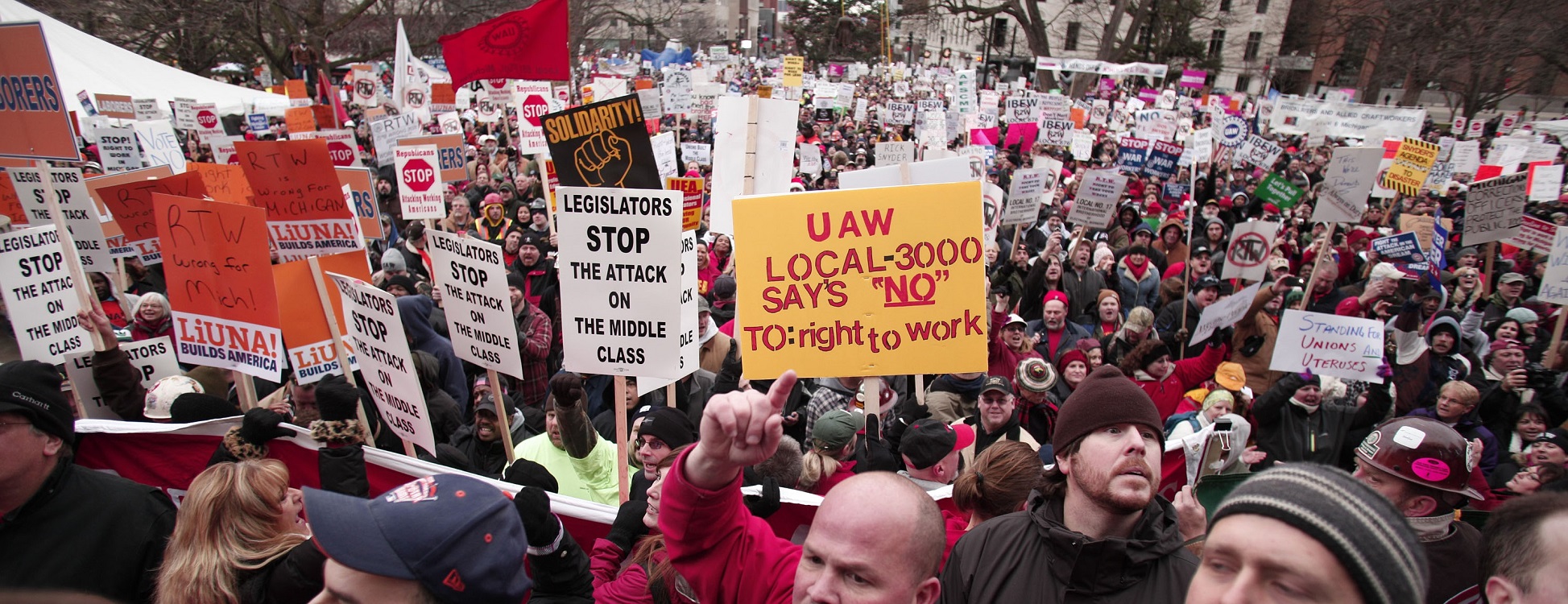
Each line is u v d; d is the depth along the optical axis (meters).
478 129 22.50
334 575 1.65
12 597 1.31
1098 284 8.73
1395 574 1.25
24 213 6.30
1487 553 1.99
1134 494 2.05
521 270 8.91
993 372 6.37
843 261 3.38
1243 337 7.16
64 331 4.51
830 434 3.93
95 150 14.21
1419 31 36.06
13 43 4.28
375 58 33.38
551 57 8.44
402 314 5.89
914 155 12.30
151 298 5.82
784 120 6.48
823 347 3.40
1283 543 1.27
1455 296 9.64
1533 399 5.95
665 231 3.57
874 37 63.22
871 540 1.67
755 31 95.50
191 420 3.96
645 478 3.96
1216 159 18.17
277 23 30.56
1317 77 57.12
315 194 6.65
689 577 2.01
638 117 4.15
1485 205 9.19
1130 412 2.13
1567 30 32.41
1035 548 2.22
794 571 2.04
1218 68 53.00
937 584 1.79
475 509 1.71
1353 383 5.43
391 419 4.23
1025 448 3.12
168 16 27.05
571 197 3.61
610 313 3.69
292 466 3.86
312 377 4.78
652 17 68.00
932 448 3.65
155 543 2.70
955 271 3.34
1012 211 9.97
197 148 16.39
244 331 4.46
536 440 4.60
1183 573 2.06
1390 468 2.69
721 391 5.80
